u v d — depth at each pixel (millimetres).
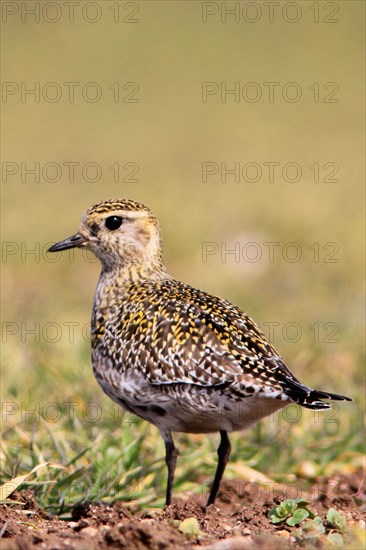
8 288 18422
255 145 31125
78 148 31750
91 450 9297
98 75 39500
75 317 15648
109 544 6562
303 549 6625
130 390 8422
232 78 39000
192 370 7949
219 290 16797
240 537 6941
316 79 38469
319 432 10414
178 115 36219
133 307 8773
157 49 41812
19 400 11188
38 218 23375
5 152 31203
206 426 8289
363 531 6777
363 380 11969
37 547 6551
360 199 23734
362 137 31922
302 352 12719
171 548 6547
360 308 15062
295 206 23078
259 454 9961
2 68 39312
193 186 26484
